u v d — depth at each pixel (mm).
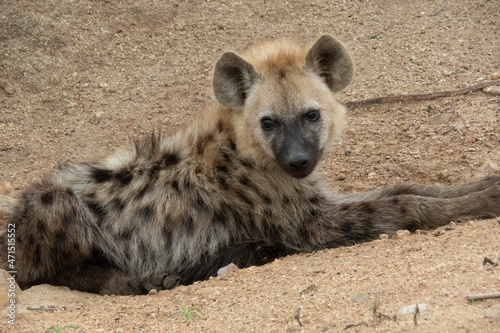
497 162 9898
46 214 8102
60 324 6512
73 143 12969
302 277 6855
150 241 8469
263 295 6531
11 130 13391
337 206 8828
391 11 14867
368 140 11711
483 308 5246
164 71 14203
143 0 15422
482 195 8328
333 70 8711
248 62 8289
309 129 8188
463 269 6004
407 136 11414
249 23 14984
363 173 10914
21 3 15023
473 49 13219
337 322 5562
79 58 14469
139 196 8508
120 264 8547
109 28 14961
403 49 13727
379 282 6180
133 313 6684
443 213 8383
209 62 14203
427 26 14195
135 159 8797
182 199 8531
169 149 8789
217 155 8602
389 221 8578
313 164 8156
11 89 14008
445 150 10633
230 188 8602
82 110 13609
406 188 9250
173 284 8422
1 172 12516
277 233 8828
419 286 5875
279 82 8273
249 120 8375
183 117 13109
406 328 5184
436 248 6828
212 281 7473
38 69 14227
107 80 14133
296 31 14609
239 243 8789
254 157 8492
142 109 13445
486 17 14070
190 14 15336
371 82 13117
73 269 8328
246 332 5742
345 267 6871
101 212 8438
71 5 15148
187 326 6098
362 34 14352
